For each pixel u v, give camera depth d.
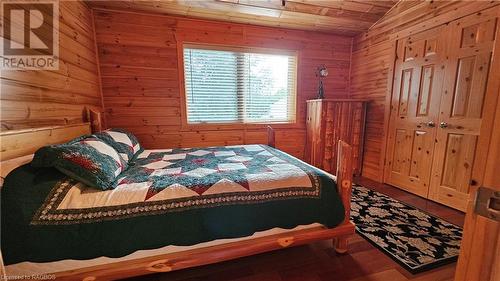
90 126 2.32
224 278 1.47
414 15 2.77
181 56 3.03
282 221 1.45
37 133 1.47
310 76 3.69
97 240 1.14
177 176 1.57
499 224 0.44
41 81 1.63
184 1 2.62
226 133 3.39
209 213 1.31
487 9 2.08
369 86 3.52
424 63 2.69
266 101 3.57
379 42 3.30
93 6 2.61
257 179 1.51
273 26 3.35
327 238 1.59
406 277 1.47
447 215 2.29
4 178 1.12
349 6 2.94
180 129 3.18
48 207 1.13
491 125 0.43
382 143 3.30
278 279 1.46
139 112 3.00
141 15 2.83
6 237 1.04
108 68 2.81
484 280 0.47
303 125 3.77
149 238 1.21
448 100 2.44
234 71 3.33
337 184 1.64
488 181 0.44
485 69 2.12
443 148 2.51
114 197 1.25
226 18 3.06
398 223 2.12
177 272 1.53
